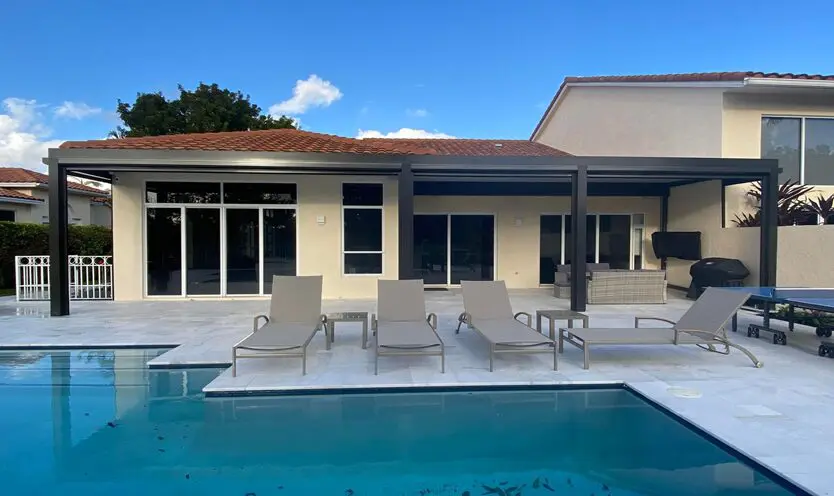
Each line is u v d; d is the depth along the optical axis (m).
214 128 27.30
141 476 3.43
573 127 16.50
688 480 3.34
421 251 14.05
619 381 5.17
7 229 14.76
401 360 5.98
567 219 14.26
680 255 12.64
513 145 16.30
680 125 11.84
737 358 6.09
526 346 5.89
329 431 4.18
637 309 9.89
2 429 4.21
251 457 3.71
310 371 5.48
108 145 9.60
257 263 11.30
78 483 3.32
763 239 9.76
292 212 11.34
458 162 9.12
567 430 4.18
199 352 6.24
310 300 6.68
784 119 11.36
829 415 4.18
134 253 10.98
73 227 17.16
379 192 11.47
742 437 3.73
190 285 11.20
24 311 9.51
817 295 6.80
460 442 3.98
